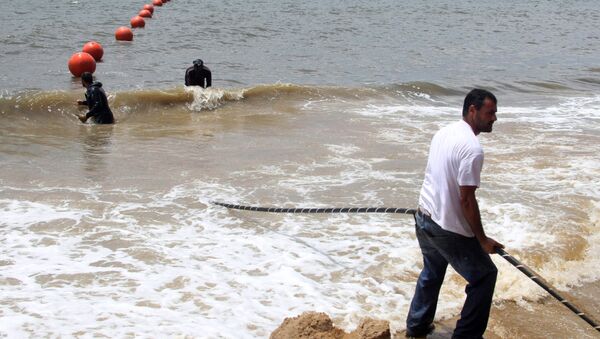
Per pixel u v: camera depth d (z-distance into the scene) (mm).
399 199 8188
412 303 5148
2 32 23766
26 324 5082
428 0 43562
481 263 4715
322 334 4805
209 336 4988
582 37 29516
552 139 11594
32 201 7762
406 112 14086
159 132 11820
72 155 10016
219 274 6051
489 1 45281
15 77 16734
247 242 6793
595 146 11148
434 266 4965
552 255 6672
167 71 18359
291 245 6754
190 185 8547
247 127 12266
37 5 31703
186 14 31375
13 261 6168
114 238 6766
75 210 7504
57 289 5672
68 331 5000
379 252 6637
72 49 21312
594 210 8016
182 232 7008
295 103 14609
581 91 17609
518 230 7230
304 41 25234
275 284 5895
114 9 31906
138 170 9211
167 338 4941
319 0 39844
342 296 5734
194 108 13945
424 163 9867
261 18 31062
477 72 20078
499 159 10156
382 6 38812
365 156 10188
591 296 6000
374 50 23859
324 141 11133
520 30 31375
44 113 12914
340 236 7023
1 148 10367
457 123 4715
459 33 29484
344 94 15531
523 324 5426
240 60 20750
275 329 5082
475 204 4512
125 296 5586
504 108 14703
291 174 9125
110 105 13547
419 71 20016
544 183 8977
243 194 8234
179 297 5602
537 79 18812
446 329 5289
